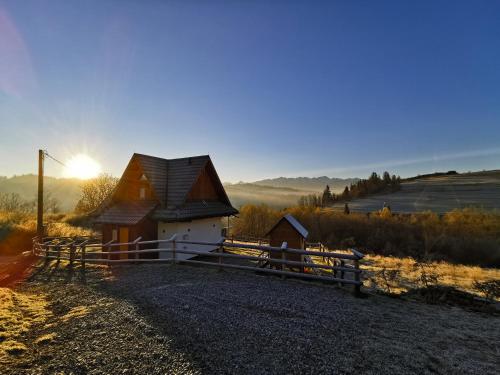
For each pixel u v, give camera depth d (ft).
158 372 13.28
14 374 13.33
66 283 32.27
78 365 14.06
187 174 52.26
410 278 45.37
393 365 13.80
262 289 25.77
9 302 24.58
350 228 148.05
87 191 126.52
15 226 68.59
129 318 19.56
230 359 14.19
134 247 45.19
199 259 50.14
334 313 20.25
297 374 12.94
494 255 106.52
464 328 19.21
